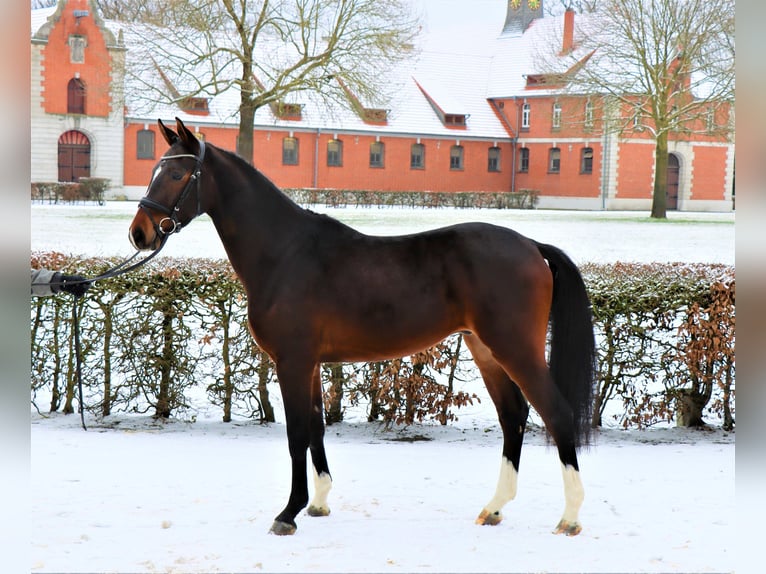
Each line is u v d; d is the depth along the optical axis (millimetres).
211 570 4512
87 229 28969
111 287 8516
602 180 55781
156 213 5344
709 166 56781
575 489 5113
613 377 8578
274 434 8445
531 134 60062
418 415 8703
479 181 60469
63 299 8672
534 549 4898
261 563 4617
